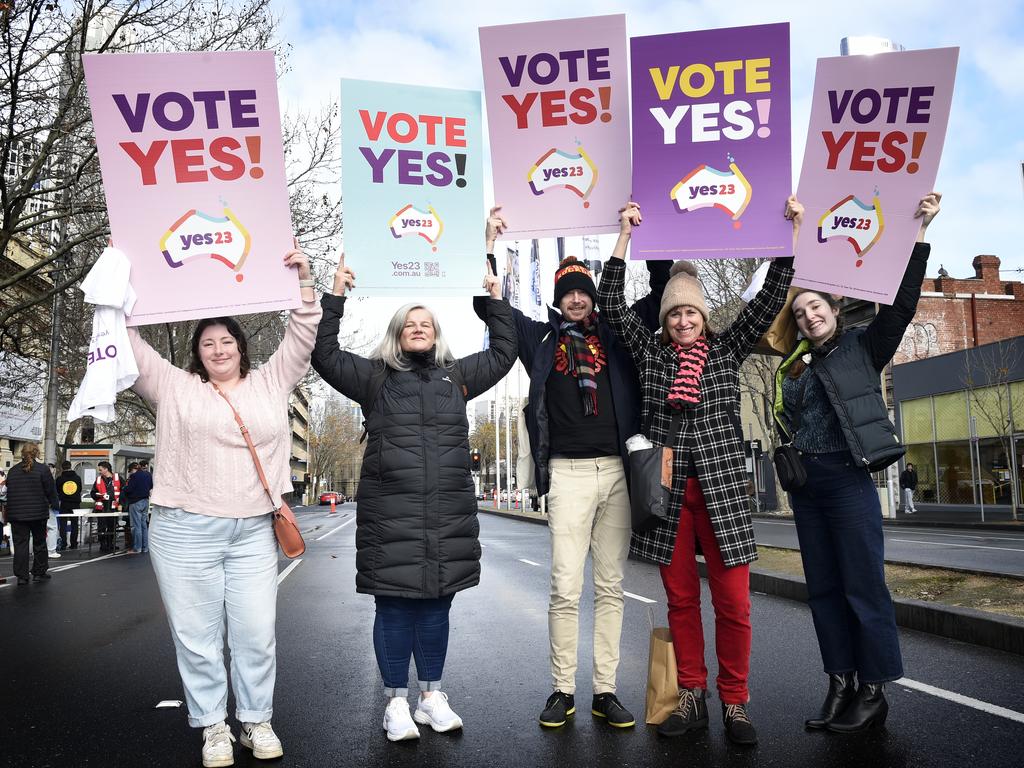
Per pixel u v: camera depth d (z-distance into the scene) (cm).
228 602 353
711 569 377
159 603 891
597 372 410
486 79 431
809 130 414
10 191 1164
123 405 2695
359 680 498
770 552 1128
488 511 4550
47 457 2141
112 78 364
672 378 395
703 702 380
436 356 400
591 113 430
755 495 3744
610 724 385
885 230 401
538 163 435
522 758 337
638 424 410
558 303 420
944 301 3662
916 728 367
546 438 411
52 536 1728
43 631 711
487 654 566
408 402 384
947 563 1051
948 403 3042
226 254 373
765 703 415
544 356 419
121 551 1862
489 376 417
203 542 344
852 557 377
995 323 3691
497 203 436
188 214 372
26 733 392
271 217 377
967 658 515
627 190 430
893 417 3400
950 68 395
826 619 388
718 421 388
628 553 409
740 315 407
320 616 764
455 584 377
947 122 396
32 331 1991
